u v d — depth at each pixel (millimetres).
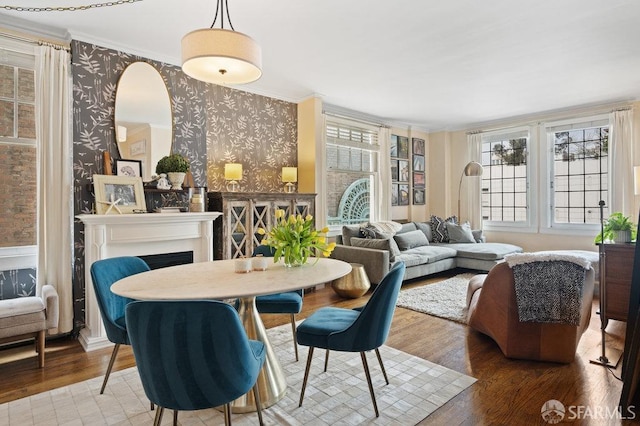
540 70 4137
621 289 3234
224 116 4480
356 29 3141
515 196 6457
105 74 3334
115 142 3379
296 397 2156
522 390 2209
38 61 3053
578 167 5797
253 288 1804
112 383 2338
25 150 3107
